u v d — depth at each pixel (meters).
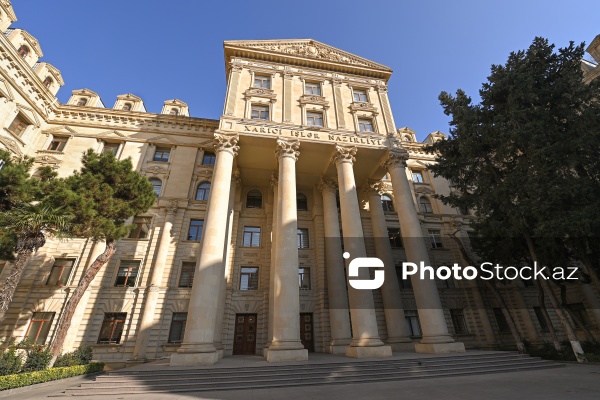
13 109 23.89
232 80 27.22
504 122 19.12
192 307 15.95
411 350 20.94
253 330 22.86
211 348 15.21
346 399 9.14
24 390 11.43
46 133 26.89
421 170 34.31
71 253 22.11
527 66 19.66
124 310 20.98
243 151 24.70
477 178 21.38
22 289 20.25
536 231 16.17
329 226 24.62
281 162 22.00
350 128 27.02
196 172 27.86
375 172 27.64
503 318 26.33
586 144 16.23
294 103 27.48
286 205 19.89
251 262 25.06
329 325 22.83
